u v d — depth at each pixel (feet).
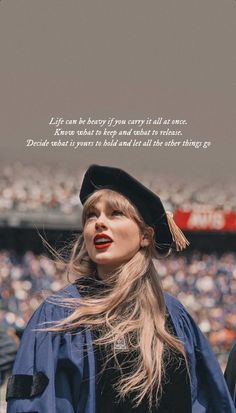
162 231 12.40
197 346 12.50
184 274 90.84
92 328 11.52
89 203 12.13
